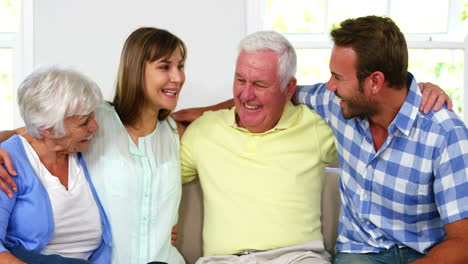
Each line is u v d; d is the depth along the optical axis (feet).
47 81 5.45
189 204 7.29
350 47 5.73
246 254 6.42
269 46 6.32
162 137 6.59
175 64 6.28
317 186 6.77
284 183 6.48
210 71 8.70
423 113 5.75
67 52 8.68
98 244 6.11
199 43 8.64
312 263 6.21
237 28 8.64
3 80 9.53
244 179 6.52
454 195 5.50
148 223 6.28
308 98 6.82
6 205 5.33
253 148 6.57
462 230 5.43
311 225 6.62
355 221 6.54
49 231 5.57
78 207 5.82
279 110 6.57
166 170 6.40
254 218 6.44
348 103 5.94
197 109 7.27
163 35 6.25
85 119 5.65
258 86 6.33
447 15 9.18
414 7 9.19
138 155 6.28
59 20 8.61
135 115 6.30
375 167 6.12
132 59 6.16
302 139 6.64
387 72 5.65
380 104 5.83
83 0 8.57
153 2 8.56
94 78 8.70
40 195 5.52
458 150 5.49
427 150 5.72
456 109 9.21
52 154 5.78
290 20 9.21
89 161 6.11
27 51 8.73
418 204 5.99
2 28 9.52
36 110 5.43
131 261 6.21
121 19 8.59
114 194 6.10
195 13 8.59
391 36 5.64
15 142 5.66
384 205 6.21
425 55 9.15
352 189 6.44
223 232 6.51
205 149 6.68
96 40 8.64
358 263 6.21
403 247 6.25
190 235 7.29
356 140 6.26
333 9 9.20
